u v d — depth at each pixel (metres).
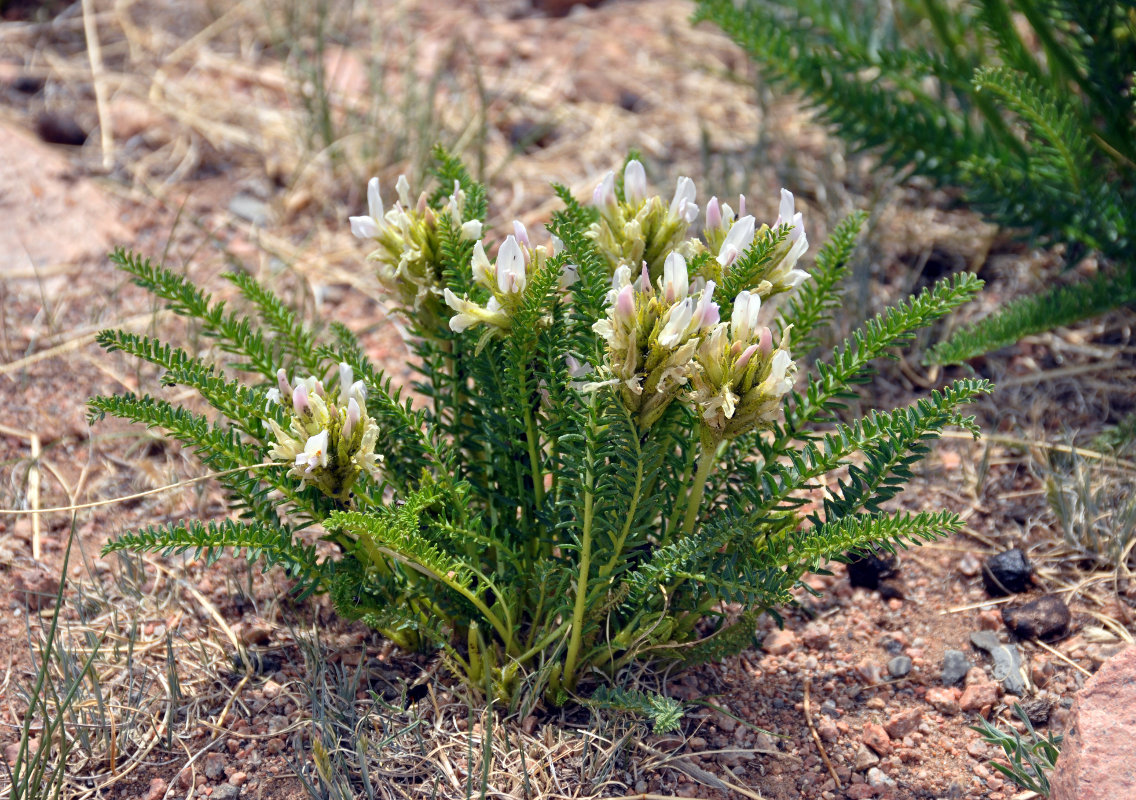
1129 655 0.76
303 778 0.75
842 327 0.92
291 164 1.03
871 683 0.80
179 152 1.03
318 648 0.79
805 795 0.77
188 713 0.79
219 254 0.97
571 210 0.78
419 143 1.01
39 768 0.75
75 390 0.90
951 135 0.92
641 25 1.25
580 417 0.74
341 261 0.98
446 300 0.74
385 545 0.75
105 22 1.20
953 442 0.89
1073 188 0.89
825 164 1.00
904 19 1.01
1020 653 0.81
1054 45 0.90
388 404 0.78
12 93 1.08
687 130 1.07
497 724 0.77
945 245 0.97
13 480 0.86
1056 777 0.75
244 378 0.90
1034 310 0.87
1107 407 0.89
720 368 0.73
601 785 0.76
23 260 0.96
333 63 1.15
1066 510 0.84
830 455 0.76
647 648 0.77
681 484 0.77
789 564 0.76
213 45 1.18
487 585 0.77
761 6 1.00
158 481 0.87
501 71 1.16
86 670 0.78
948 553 0.84
